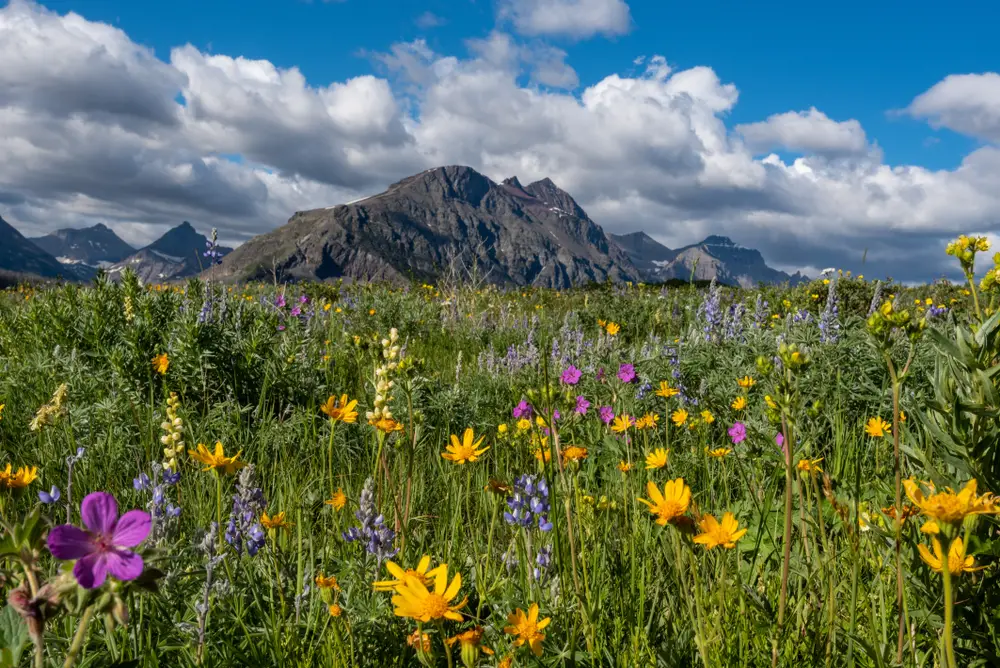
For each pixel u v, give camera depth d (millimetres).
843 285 9086
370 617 1854
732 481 3211
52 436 3451
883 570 1965
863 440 3520
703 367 5273
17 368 4609
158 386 4656
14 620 1053
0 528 1113
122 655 1598
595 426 4141
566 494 1853
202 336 4812
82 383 4281
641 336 9039
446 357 7758
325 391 4914
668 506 1632
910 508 1729
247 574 2061
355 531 2037
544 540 2240
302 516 2631
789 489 1662
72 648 854
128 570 841
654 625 2051
